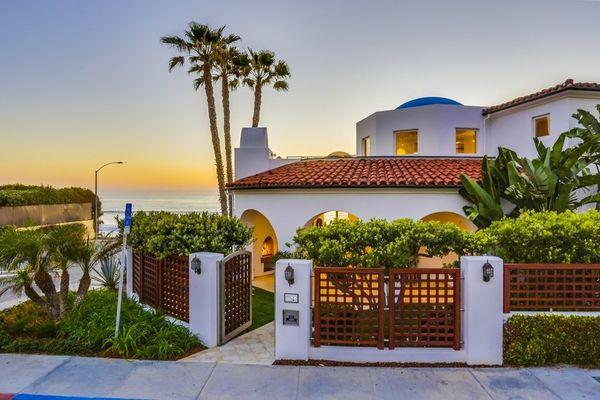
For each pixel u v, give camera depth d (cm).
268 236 1562
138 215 927
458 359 604
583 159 1071
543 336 596
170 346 631
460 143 1673
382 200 1145
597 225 642
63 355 631
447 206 1129
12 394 505
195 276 701
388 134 1712
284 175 1340
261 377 559
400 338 620
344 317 627
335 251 634
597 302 629
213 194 13200
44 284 739
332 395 505
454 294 611
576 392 511
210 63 2344
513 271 627
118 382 540
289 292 620
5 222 2744
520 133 1456
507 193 1008
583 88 1201
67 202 3453
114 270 1061
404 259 627
